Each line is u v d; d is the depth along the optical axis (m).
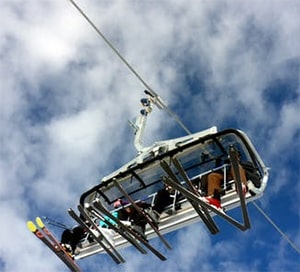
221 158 9.41
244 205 8.50
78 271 10.74
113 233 10.30
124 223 9.70
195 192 8.80
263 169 9.28
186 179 8.66
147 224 10.05
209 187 9.20
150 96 11.62
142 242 9.65
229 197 9.30
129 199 9.43
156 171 9.77
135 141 11.15
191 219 9.67
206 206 8.73
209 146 9.30
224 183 9.34
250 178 9.29
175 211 9.87
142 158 10.29
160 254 9.73
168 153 9.46
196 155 9.48
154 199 10.09
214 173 9.37
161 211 9.92
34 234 10.19
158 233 9.70
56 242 10.32
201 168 9.69
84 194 9.96
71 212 9.73
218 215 8.81
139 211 9.51
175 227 9.80
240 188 8.38
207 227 9.34
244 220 8.73
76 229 10.87
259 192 9.17
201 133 9.80
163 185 10.07
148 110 11.59
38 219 10.16
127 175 9.86
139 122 11.45
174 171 9.68
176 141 10.13
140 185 10.02
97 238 9.98
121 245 10.31
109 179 9.91
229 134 9.05
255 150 9.13
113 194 10.12
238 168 8.21
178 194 9.96
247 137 9.00
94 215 10.11
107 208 10.25
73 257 10.70
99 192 10.02
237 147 9.18
